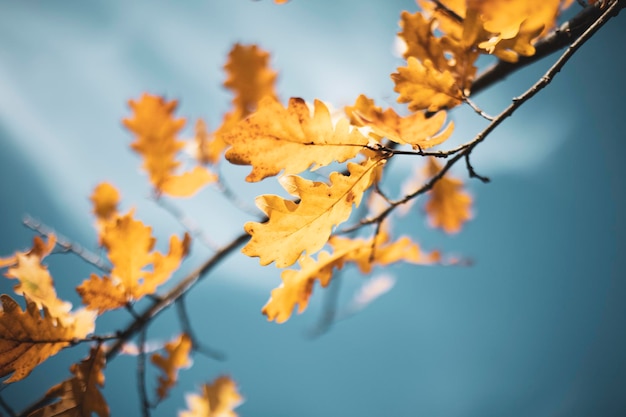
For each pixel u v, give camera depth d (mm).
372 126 753
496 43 763
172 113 1105
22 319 839
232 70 1072
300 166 743
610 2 754
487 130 754
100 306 888
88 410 872
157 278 909
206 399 1137
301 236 756
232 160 732
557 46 821
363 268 884
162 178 1102
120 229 885
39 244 921
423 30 823
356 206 758
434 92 796
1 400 876
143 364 993
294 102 729
